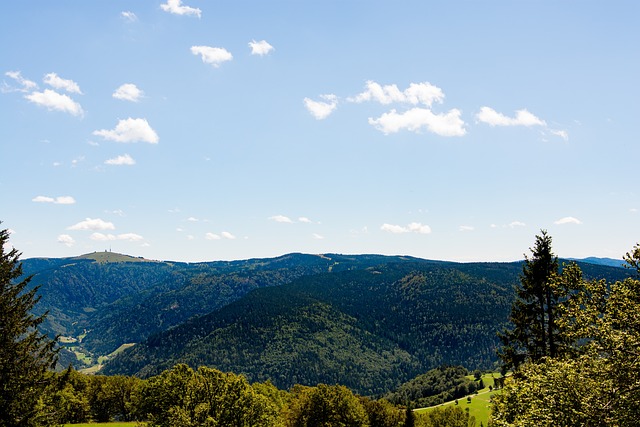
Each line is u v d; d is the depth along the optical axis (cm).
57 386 2705
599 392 1569
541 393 1692
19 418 2353
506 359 2836
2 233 2500
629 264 1833
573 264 2017
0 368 2303
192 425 3897
